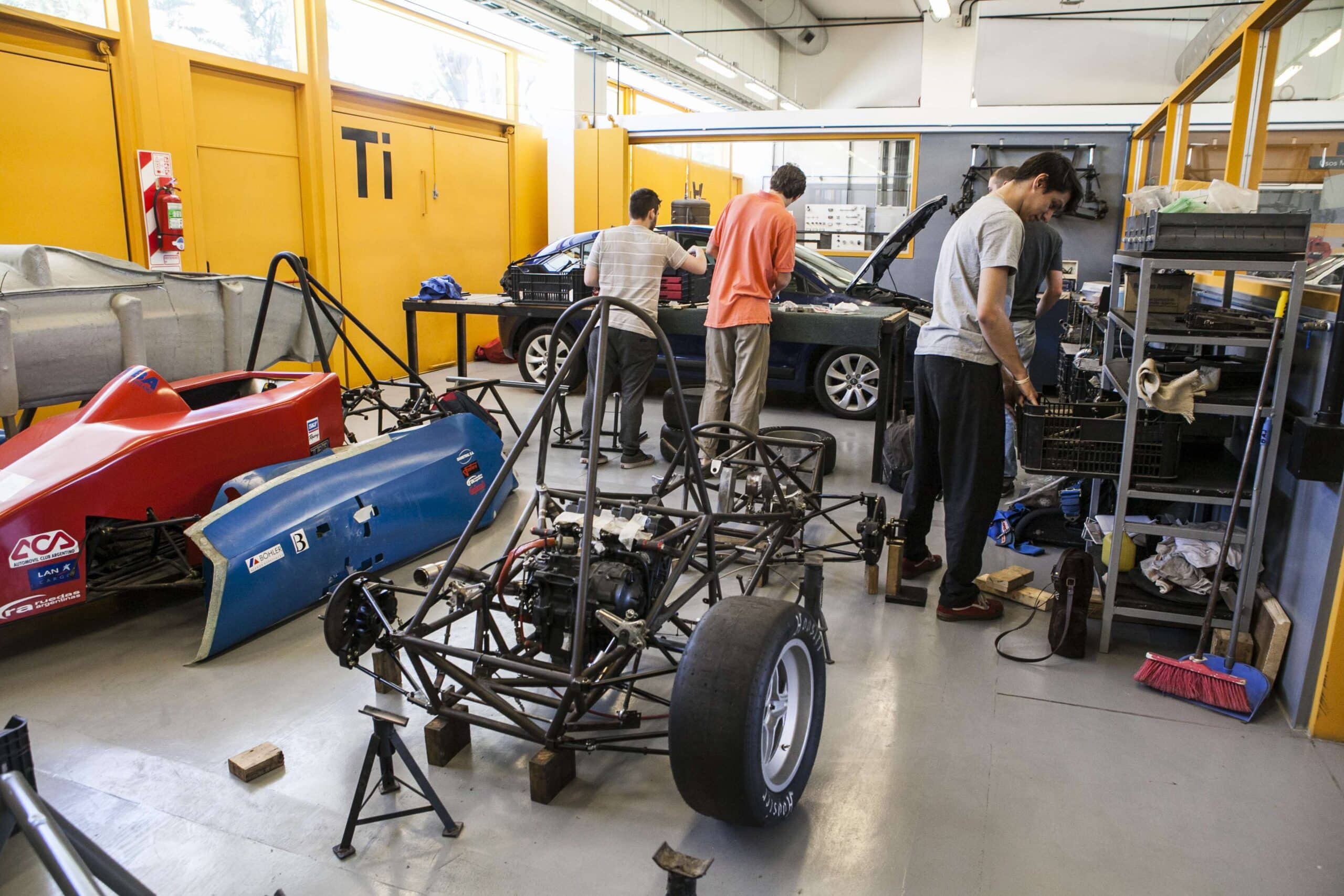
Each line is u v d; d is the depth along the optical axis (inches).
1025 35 392.8
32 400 142.7
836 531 167.6
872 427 253.6
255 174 273.9
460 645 118.0
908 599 134.0
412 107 331.3
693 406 205.9
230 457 130.4
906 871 75.7
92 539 119.0
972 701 105.0
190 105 246.1
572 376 226.7
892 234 215.2
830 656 116.6
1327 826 82.4
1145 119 312.8
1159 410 113.7
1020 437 123.3
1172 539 125.6
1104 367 140.3
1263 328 106.2
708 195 534.6
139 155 232.2
